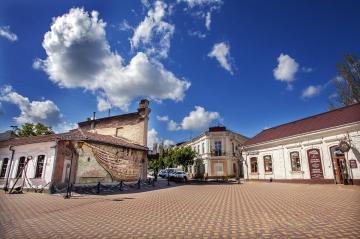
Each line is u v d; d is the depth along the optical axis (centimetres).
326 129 2086
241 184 2589
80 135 1919
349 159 1912
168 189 2091
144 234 602
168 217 817
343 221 662
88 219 801
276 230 601
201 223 709
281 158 2558
